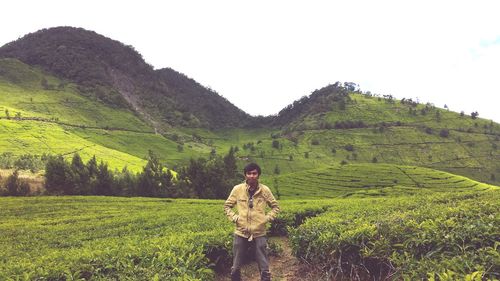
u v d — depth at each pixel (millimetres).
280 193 86688
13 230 20906
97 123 194750
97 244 14188
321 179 97938
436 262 7465
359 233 9836
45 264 9398
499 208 11281
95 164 73125
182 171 74062
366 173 100812
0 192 64750
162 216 23203
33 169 90500
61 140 140750
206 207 29516
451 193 24125
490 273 6520
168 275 7852
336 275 9758
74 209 30797
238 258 8680
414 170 103250
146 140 192625
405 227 9562
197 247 10547
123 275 8109
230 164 86562
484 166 167500
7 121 143250
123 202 35656
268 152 188875
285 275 11602
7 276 8602
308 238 11539
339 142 198250
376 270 9547
